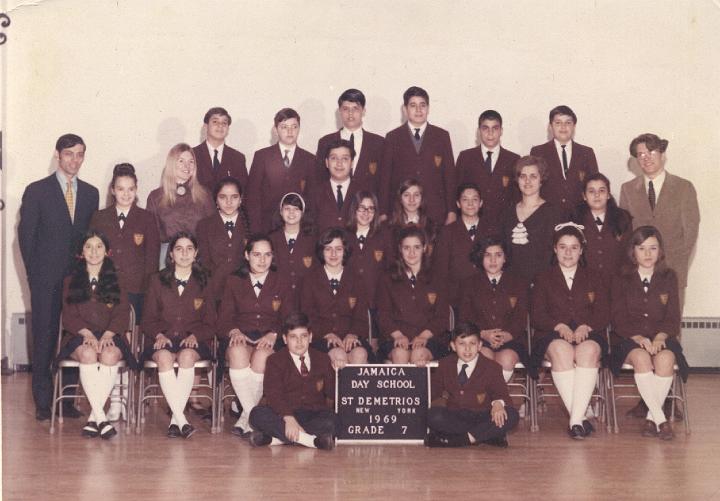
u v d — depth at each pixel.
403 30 8.53
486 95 8.58
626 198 7.68
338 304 6.66
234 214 7.12
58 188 7.04
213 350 6.70
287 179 7.37
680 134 8.68
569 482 5.14
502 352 6.55
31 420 6.75
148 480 5.12
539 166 7.20
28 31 8.44
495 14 8.55
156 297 6.57
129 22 8.47
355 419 6.14
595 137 8.66
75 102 8.48
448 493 4.89
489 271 6.82
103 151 8.48
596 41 8.61
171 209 7.18
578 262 6.77
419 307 6.68
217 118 7.55
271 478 5.18
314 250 6.99
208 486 5.00
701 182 8.73
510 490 4.96
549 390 8.20
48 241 6.97
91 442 6.09
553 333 6.58
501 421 5.96
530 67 8.59
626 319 6.65
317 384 6.14
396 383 6.19
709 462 5.64
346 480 5.14
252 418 6.01
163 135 8.48
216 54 8.47
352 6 8.50
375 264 7.05
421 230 6.76
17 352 8.62
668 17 8.63
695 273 8.84
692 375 8.80
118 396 6.82
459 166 7.61
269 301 6.62
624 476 5.29
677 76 8.66
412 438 6.13
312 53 8.49
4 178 8.48
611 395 6.58
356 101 7.43
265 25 8.49
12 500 4.73
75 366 6.83
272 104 8.48
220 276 7.02
